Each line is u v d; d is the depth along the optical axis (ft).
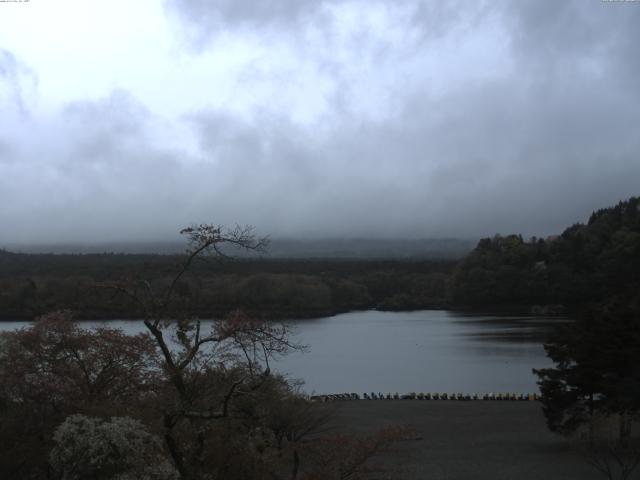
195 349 72.13
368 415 189.26
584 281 645.10
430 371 309.22
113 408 71.87
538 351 375.86
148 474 65.16
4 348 83.30
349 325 579.07
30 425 76.69
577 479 123.24
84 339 86.48
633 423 163.32
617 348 139.03
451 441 156.35
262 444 79.05
